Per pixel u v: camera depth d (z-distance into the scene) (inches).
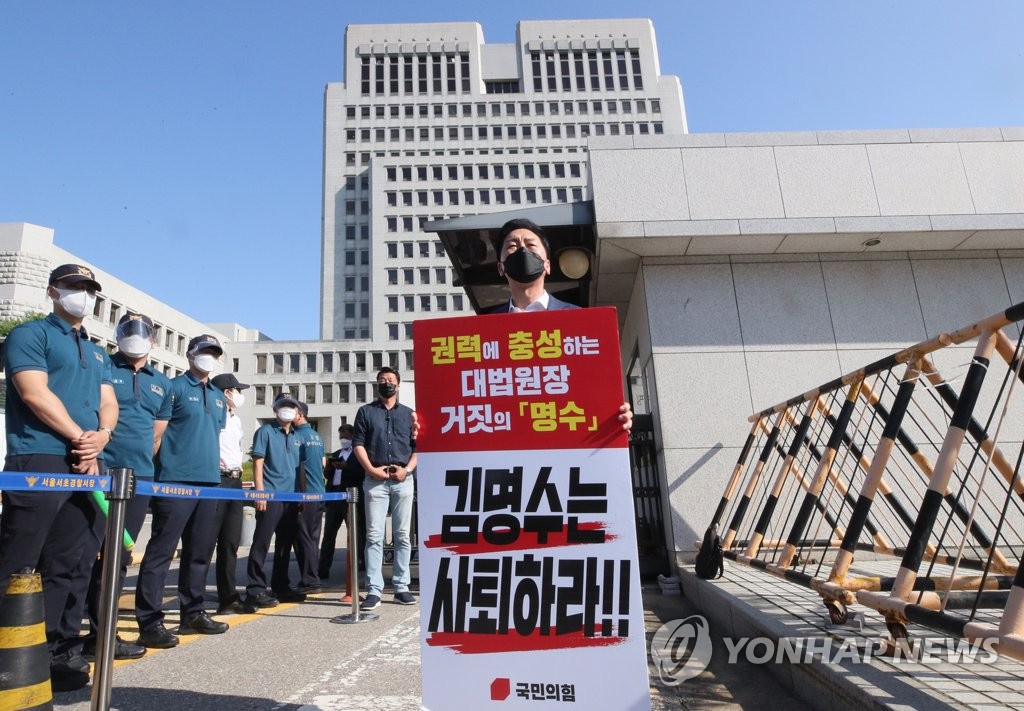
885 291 259.4
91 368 128.7
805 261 263.3
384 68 3058.6
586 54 3137.3
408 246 2736.2
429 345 91.7
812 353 253.0
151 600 147.6
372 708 102.2
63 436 116.6
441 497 86.0
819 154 259.8
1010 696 81.7
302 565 239.1
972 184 254.8
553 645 78.8
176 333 2039.9
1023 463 229.0
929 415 240.1
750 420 230.8
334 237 2829.7
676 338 255.3
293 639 154.7
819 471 148.0
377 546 200.7
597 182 254.1
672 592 225.1
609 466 83.7
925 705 78.7
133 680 119.9
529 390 87.9
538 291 108.1
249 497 143.1
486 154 2942.9
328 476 311.7
